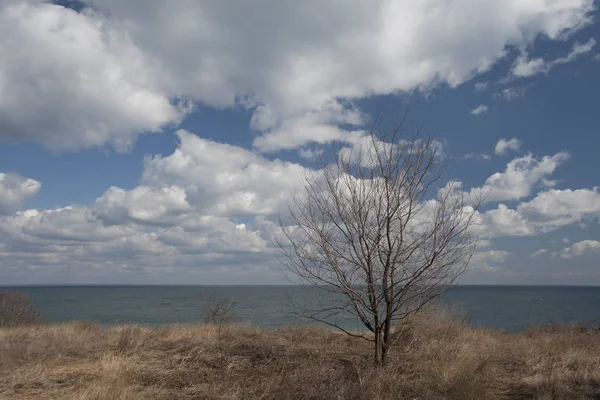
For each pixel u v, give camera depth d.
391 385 6.86
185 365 8.48
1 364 8.48
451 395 6.92
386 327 8.16
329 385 6.86
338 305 8.38
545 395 6.57
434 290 8.23
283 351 9.57
